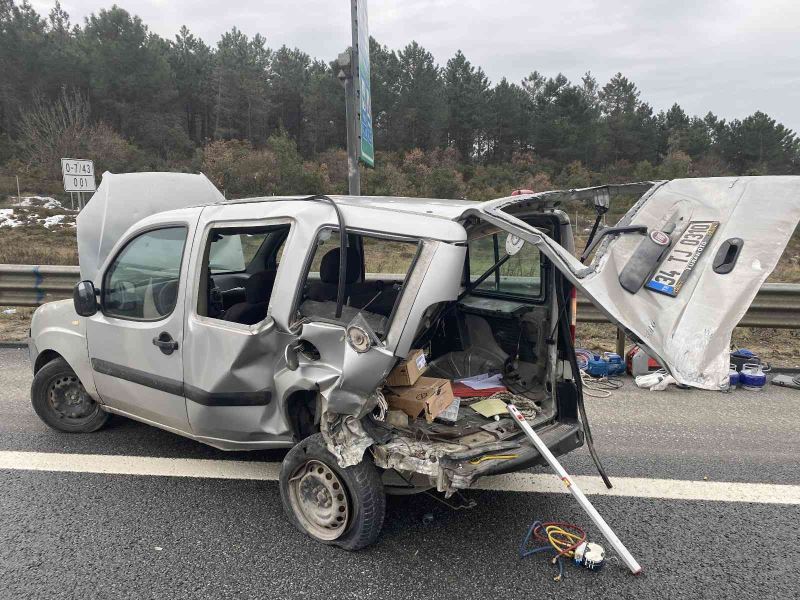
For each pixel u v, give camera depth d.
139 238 4.01
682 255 3.00
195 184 5.33
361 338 2.96
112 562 3.09
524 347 3.99
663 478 4.14
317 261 3.45
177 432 4.00
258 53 75.81
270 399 3.45
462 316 4.22
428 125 62.59
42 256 12.80
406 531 3.45
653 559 3.20
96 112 55.47
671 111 74.00
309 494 3.32
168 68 60.97
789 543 3.36
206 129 68.00
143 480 4.00
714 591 2.93
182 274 3.68
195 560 3.12
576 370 3.73
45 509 3.61
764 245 2.86
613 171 61.34
